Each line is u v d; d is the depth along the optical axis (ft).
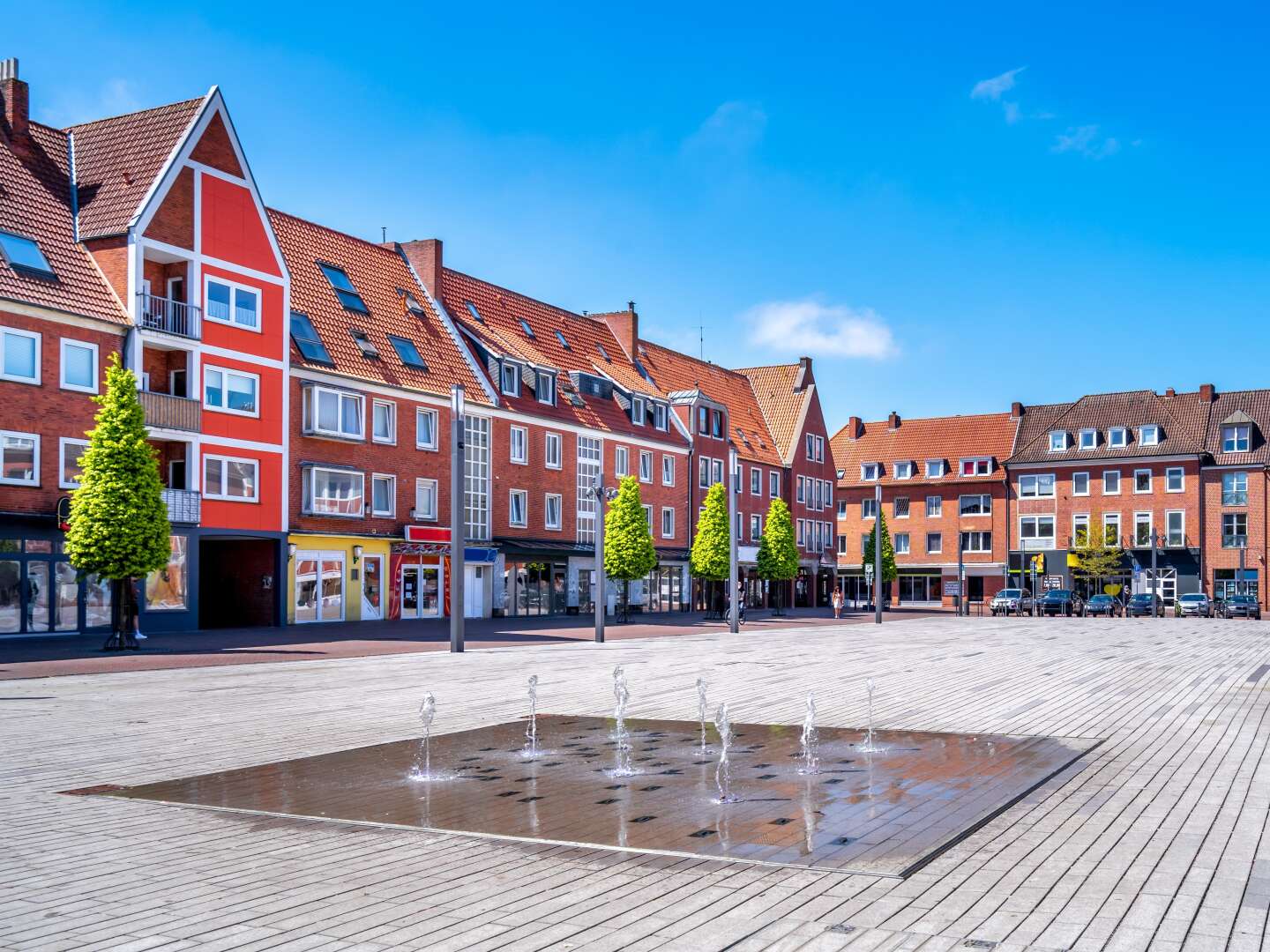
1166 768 35.53
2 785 33.32
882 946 18.67
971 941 18.89
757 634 129.18
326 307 138.10
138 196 110.42
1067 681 65.72
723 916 20.27
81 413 102.94
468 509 153.28
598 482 110.22
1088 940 18.92
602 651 95.45
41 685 63.36
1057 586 268.41
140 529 89.35
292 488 125.90
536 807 29.76
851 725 46.09
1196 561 252.21
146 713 50.31
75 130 120.26
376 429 138.62
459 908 20.94
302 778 34.09
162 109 117.70
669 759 37.50
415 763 36.73
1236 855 24.52
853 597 294.05
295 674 70.44
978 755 37.78
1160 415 262.67
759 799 30.68
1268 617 221.05
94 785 33.30
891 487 289.74
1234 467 249.75
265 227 123.13
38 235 104.78
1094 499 265.13
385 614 139.33
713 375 244.01
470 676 69.31
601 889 22.04
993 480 277.03
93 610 103.81
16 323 97.60
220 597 126.62
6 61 111.14
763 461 236.84
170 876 23.29
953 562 281.13
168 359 114.83
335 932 19.63
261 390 121.60
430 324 156.56
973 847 25.30
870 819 27.99
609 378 190.90
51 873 23.62
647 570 155.12
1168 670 74.18
